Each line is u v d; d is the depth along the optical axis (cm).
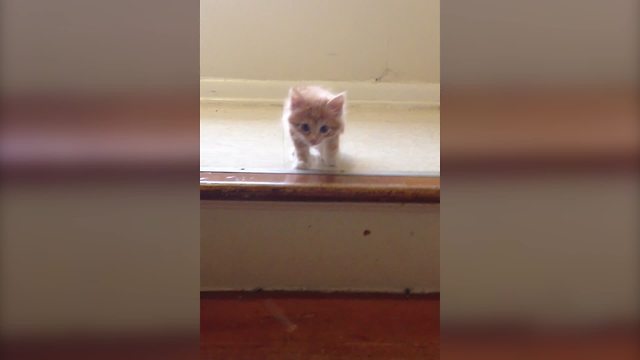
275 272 105
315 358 92
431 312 101
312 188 95
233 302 102
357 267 105
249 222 100
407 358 92
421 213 100
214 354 93
